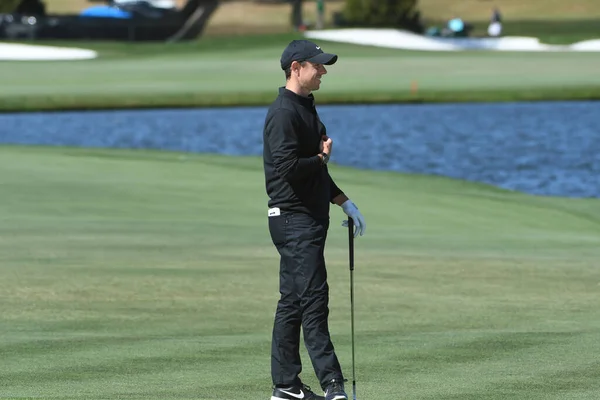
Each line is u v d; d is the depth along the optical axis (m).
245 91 137.25
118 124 115.31
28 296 34.53
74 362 25.61
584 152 93.06
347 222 21.98
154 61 197.62
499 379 23.86
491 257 43.41
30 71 177.62
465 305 33.66
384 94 131.38
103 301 33.88
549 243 47.84
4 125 114.00
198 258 42.12
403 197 60.62
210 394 22.41
